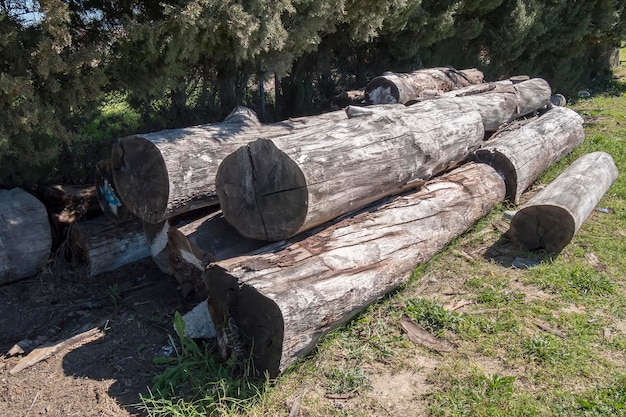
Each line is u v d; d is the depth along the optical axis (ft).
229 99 20.03
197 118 19.63
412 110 17.22
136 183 12.60
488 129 21.79
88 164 17.17
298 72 23.89
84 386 10.32
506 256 15.33
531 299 13.08
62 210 15.38
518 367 10.59
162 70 15.49
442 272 14.43
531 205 15.07
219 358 10.66
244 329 10.00
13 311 12.92
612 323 12.03
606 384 10.02
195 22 13.76
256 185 11.23
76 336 11.76
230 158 11.43
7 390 10.26
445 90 25.27
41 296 13.47
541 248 15.48
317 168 11.00
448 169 17.84
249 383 9.78
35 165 15.58
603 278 13.84
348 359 10.78
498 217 17.56
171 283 14.06
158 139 12.41
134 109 18.62
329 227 12.39
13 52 12.69
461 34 31.07
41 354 11.20
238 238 12.09
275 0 14.96
